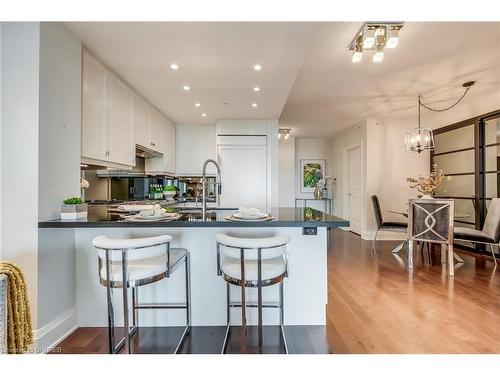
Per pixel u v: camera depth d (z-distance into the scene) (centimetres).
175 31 212
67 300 210
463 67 322
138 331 217
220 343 199
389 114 536
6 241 184
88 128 244
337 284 312
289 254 222
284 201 760
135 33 214
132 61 261
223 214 238
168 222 182
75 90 220
